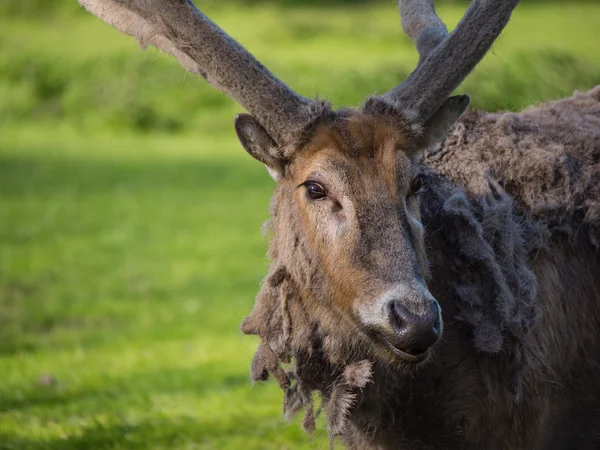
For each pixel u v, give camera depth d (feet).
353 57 256.52
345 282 37.11
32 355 77.51
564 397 41.81
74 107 244.83
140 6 40.14
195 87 245.04
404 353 35.96
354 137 37.86
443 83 39.60
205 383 69.10
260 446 55.62
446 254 40.34
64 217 144.05
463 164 42.32
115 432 57.82
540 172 41.96
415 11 44.98
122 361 75.41
